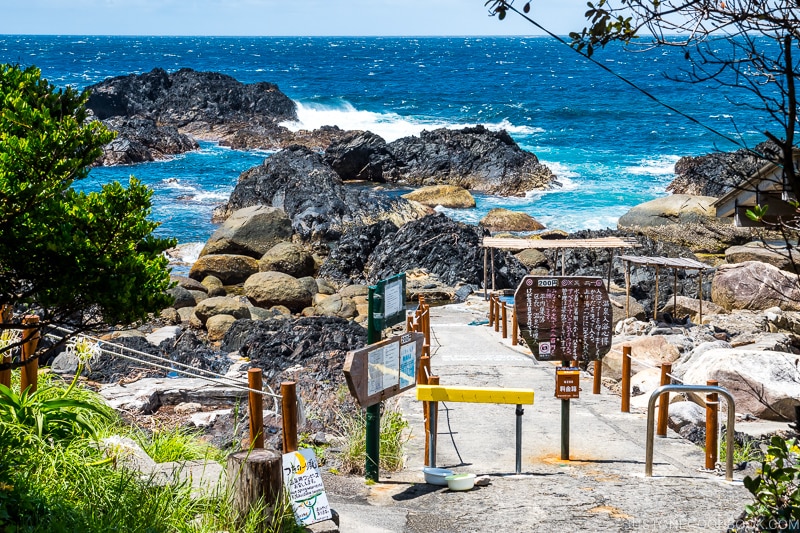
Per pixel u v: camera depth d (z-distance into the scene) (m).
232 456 6.93
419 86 117.69
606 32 4.26
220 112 80.19
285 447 7.50
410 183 53.44
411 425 11.52
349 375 8.49
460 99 98.38
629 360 12.50
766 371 13.80
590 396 13.52
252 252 33.19
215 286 28.95
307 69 159.12
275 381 14.62
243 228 33.28
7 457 7.06
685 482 8.96
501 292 27.20
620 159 59.91
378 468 9.20
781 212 8.56
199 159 62.09
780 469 5.51
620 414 12.32
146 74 84.88
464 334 19.17
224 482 7.73
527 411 12.27
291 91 109.00
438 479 9.02
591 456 10.15
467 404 12.65
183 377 15.36
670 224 34.59
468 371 15.08
